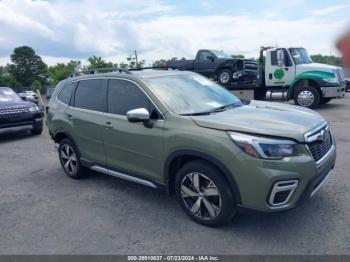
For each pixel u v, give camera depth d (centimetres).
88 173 578
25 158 761
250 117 370
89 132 501
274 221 374
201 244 338
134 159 436
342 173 516
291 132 327
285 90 1372
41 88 4956
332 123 944
